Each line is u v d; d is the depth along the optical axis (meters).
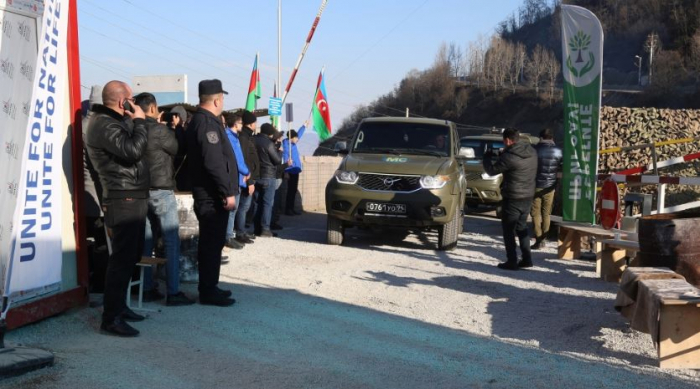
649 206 10.30
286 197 17.42
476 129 95.56
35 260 5.55
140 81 13.56
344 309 7.05
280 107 17.52
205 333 5.88
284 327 6.22
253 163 11.33
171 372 4.83
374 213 11.23
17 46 5.33
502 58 107.19
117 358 5.05
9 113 5.28
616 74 101.75
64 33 5.89
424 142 12.34
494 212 20.20
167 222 6.75
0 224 5.23
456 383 4.84
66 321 5.87
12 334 5.40
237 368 4.99
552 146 11.85
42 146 5.57
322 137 20.31
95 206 6.77
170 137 6.70
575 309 7.32
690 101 81.50
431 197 11.06
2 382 4.41
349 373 4.98
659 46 96.12
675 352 5.26
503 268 9.82
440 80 107.75
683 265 6.57
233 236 10.77
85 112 7.86
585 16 10.20
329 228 11.70
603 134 14.55
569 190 10.64
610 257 8.94
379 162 11.48
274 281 8.34
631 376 5.08
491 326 6.58
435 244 12.45
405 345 5.79
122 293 5.66
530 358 5.52
